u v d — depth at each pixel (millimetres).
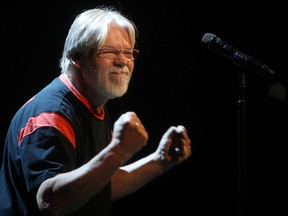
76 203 4930
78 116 5648
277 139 11938
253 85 11898
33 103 5562
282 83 11695
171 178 12227
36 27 11000
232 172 12016
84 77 5727
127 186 6590
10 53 10969
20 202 5480
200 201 12133
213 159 12039
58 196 4875
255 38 11641
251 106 11969
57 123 5324
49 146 5156
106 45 5617
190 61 11773
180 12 11633
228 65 11781
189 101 11883
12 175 5520
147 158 6617
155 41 11656
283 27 11547
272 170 11992
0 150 11047
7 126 11047
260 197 12031
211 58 11773
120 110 11750
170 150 6266
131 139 4836
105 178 4883
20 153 5266
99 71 5625
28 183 5078
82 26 5691
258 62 6992
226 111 11914
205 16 11656
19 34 10953
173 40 11688
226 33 11672
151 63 11719
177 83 11820
